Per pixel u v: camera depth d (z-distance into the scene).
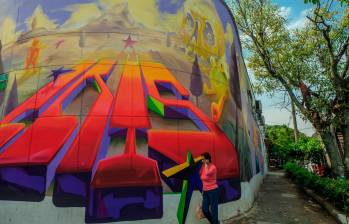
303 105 14.98
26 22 8.82
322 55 15.06
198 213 7.96
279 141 53.94
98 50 8.12
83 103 7.64
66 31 8.35
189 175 8.02
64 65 8.04
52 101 7.76
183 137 8.20
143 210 7.21
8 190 7.35
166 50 8.66
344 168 13.27
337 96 13.48
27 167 7.35
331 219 9.36
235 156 10.05
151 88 8.12
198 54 9.48
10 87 8.35
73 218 6.87
